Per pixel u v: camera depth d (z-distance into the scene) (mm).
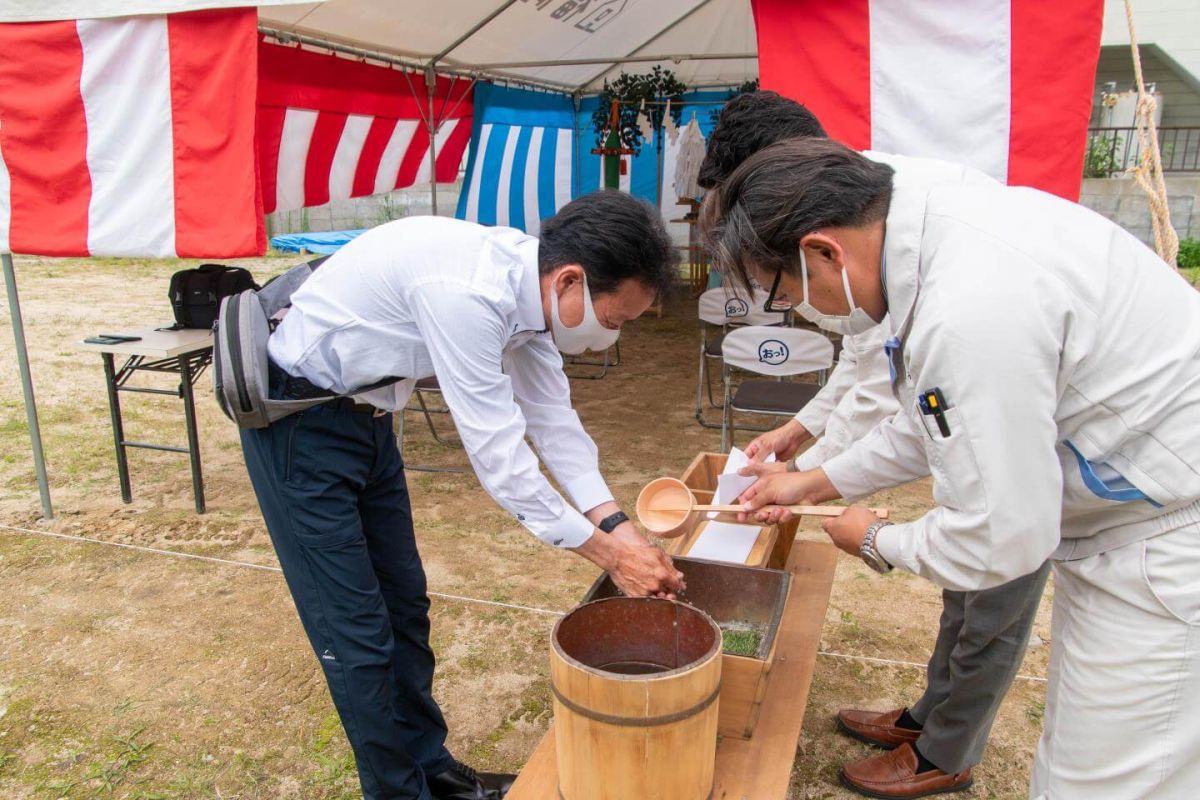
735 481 1873
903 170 1341
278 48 4332
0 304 7914
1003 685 1801
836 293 1206
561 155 7980
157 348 3336
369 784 1733
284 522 1603
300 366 1543
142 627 2773
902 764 2006
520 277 1447
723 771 1357
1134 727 1202
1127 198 9531
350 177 5469
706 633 1313
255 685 2477
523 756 2191
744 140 1651
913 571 1270
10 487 3924
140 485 3977
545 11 5105
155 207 2930
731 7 6070
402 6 4309
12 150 3016
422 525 3588
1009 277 1066
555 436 1736
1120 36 10219
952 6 2357
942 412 1097
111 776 2105
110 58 2865
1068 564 1277
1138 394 1113
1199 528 1137
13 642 2682
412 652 1883
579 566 3221
